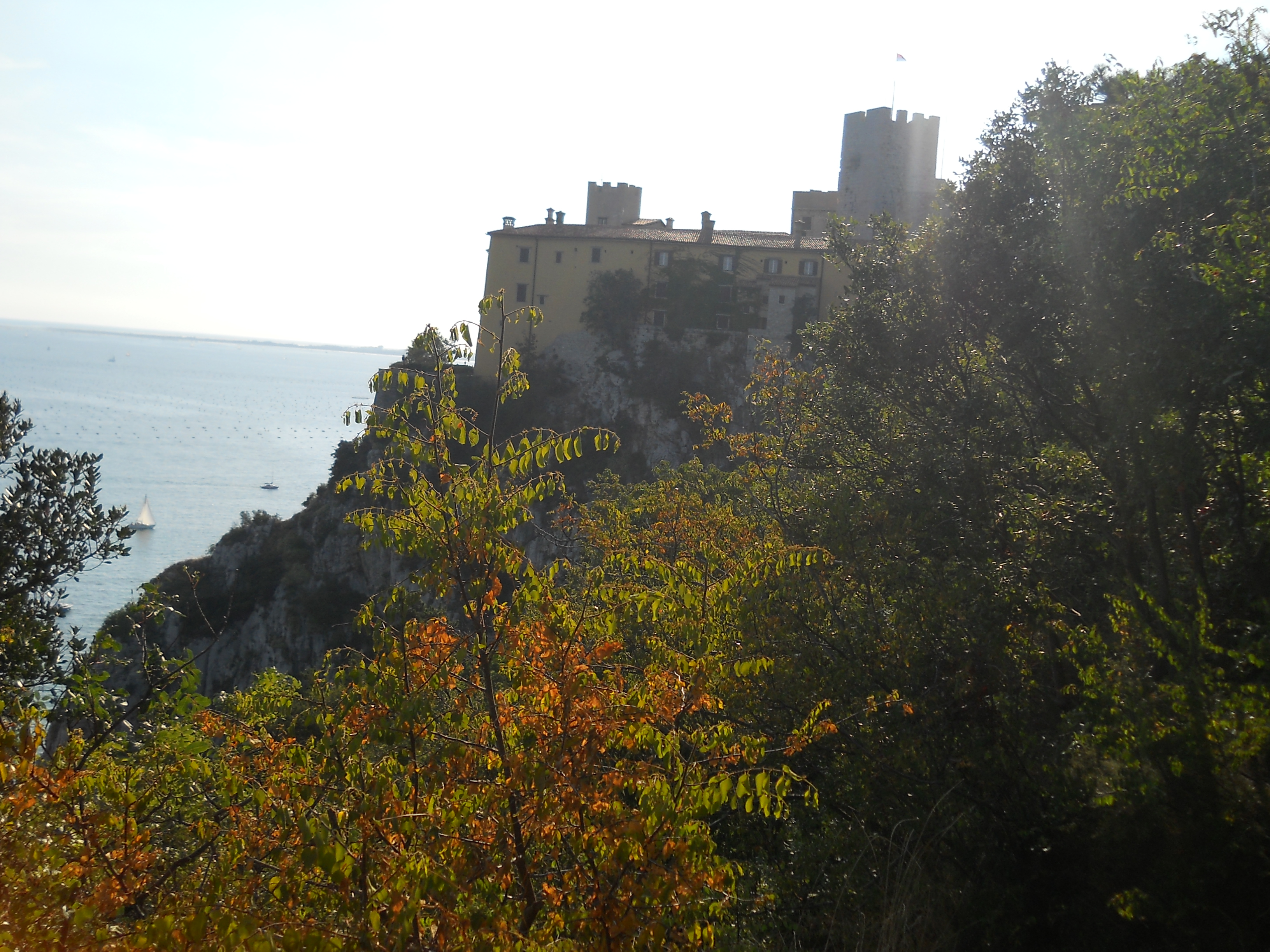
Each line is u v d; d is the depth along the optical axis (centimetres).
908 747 905
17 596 1305
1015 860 819
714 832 937
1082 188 1345
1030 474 1462
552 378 6819
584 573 1368
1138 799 745
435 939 498
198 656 796
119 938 462
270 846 562
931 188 7838
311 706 614
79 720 752
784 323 6912
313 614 5325
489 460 638
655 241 7069
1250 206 1084
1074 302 1361
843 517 1218
